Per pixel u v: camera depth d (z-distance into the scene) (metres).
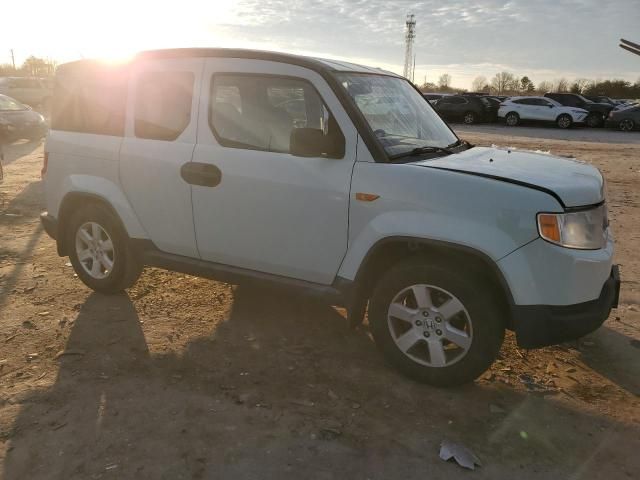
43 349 3.73
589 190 3.13
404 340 3.39
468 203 3.02
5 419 2.96
